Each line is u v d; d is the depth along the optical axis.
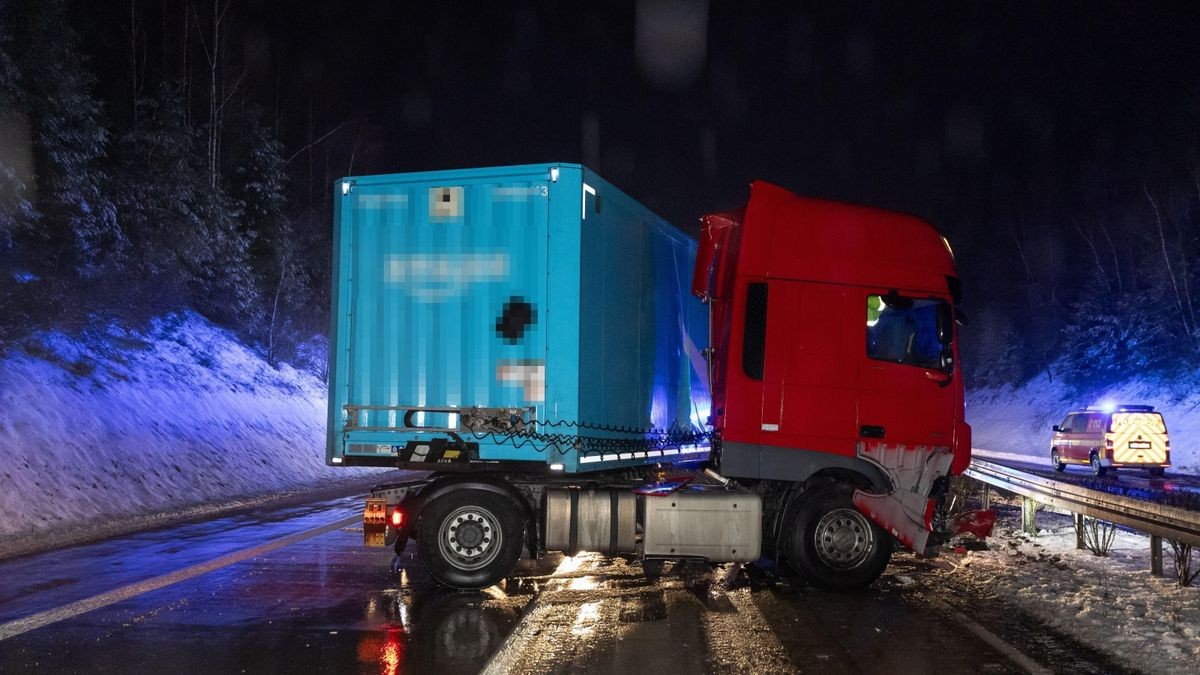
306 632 8.02
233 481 20.55
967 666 7.10
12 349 19.08
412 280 10.14
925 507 10.16
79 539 13.34
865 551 10.09
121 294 24.78
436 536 9.86
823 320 10.34
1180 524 9.59
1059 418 53.47
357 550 12.41
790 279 10.37
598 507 10.01
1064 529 15.27
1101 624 8.23
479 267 10.02
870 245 10.51
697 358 14.14
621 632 8.10
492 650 7.46
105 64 31.81
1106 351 54.97
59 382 18.83
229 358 29.16
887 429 10.27
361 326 10.20
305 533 13.98
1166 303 49.59
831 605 9.33
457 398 9.95
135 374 22.30
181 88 32.25
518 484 10.18
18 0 21.50
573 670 6.94
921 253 10.58
